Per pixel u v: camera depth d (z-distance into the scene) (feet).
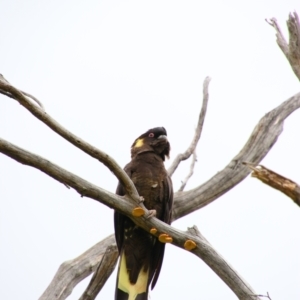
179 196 46.29
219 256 32.09
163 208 42.14
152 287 41.04
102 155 31.78
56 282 41.63
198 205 46.47
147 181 41.81
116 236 41.11
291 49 36.65
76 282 42.50
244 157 47.50
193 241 32.35
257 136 48.24
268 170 25.44
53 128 31.04
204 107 47.65
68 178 31.94
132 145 45.55
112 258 37.78
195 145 47.50
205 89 47.88
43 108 33.27
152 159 42.88
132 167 42.63
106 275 37.88
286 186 25.17
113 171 32.58
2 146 30.58
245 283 31.71
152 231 33.35
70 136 31.30
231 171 47.01
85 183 32.35
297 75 36.63
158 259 40.96
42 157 31.48
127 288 40.29
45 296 40.98
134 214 33.32
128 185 33.09
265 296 30.83
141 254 40.81
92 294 37.83
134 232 40.78
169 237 32.65
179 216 46.34
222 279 31.99
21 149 31.09
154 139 44.73
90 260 43.09
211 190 46.47
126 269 40.65
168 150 44.78
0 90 31.22
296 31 36.40
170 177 43.32
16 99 30.76
